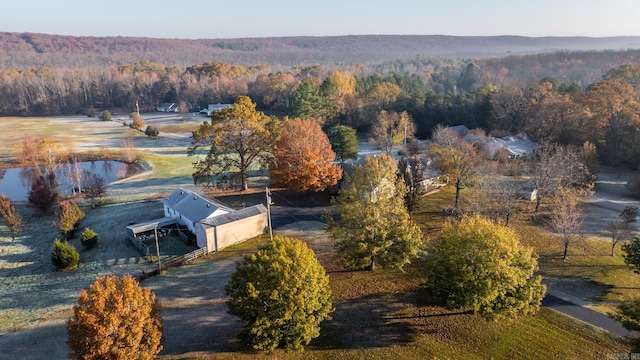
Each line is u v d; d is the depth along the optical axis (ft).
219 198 194.08
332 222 126.41
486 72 604.49
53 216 181.47
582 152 210.59
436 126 303.07
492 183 167.94
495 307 97.60
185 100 546.26
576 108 256.11
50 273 132.87
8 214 160.86
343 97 383.86
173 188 212.84
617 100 253.03
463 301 97.50
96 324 76.18
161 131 388.57
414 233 120.78
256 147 200.03
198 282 124.16
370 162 122.83
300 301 88.69
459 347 96.12
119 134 370.53
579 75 603.67
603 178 224.94
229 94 532.32
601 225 163.84
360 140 339.16
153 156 285.43
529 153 247.70
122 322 79.56
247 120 193.98
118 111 554.46
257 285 90.43
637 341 84.79
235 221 146.51
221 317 107.86
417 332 101.35
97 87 589.32
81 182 228.43
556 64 650.43
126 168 265.95
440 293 104.06
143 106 572.10
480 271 97.55
